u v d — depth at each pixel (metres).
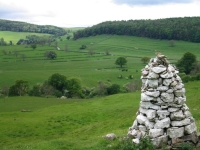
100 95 123.38
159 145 19.52
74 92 125.62
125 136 22.00
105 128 46.78
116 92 123.75
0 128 53.97
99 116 60.16
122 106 65.88
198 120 36.22
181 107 20.17
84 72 187.12
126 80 164.88
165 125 19.72
